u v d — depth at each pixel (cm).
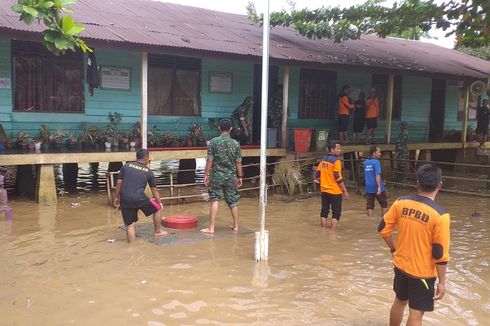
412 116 1792
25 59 1082
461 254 691
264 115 619
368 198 931
